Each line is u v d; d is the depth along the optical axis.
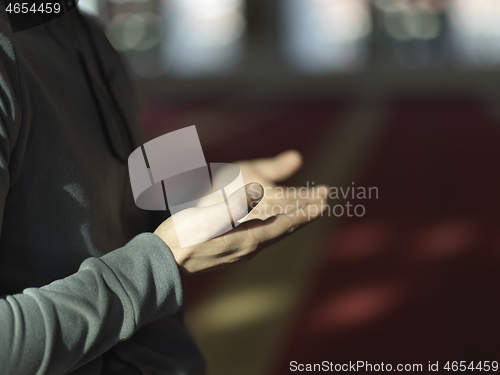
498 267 2.81
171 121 8.25
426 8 14.72
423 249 3.06
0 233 0.55
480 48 14.63
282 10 15.64
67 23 0.68
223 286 2.67
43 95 0.58
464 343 2.16
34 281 0.62
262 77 14.08
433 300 2.50
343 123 7.75
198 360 0.78
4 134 0.53
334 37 15.59
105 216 0.67
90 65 0.68
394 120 7.91
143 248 0.60
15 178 0.57
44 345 0.51
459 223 3.47
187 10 15.52
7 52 0.55
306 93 12.20
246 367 2.01
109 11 14.85
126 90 0.75
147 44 15.30
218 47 15.79
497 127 6.99
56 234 0.61
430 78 13.13
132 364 0.70
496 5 14.43
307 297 2.54
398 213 3.67
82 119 0.65
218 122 8.07
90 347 0.54
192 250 0.61
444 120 7.72
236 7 15.65
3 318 0.50
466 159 5.26
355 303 2.48
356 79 13.50
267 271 2.82
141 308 0.57
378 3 15.06
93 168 0.65
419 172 4.82
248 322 2.33
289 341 2.18
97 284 0.56
